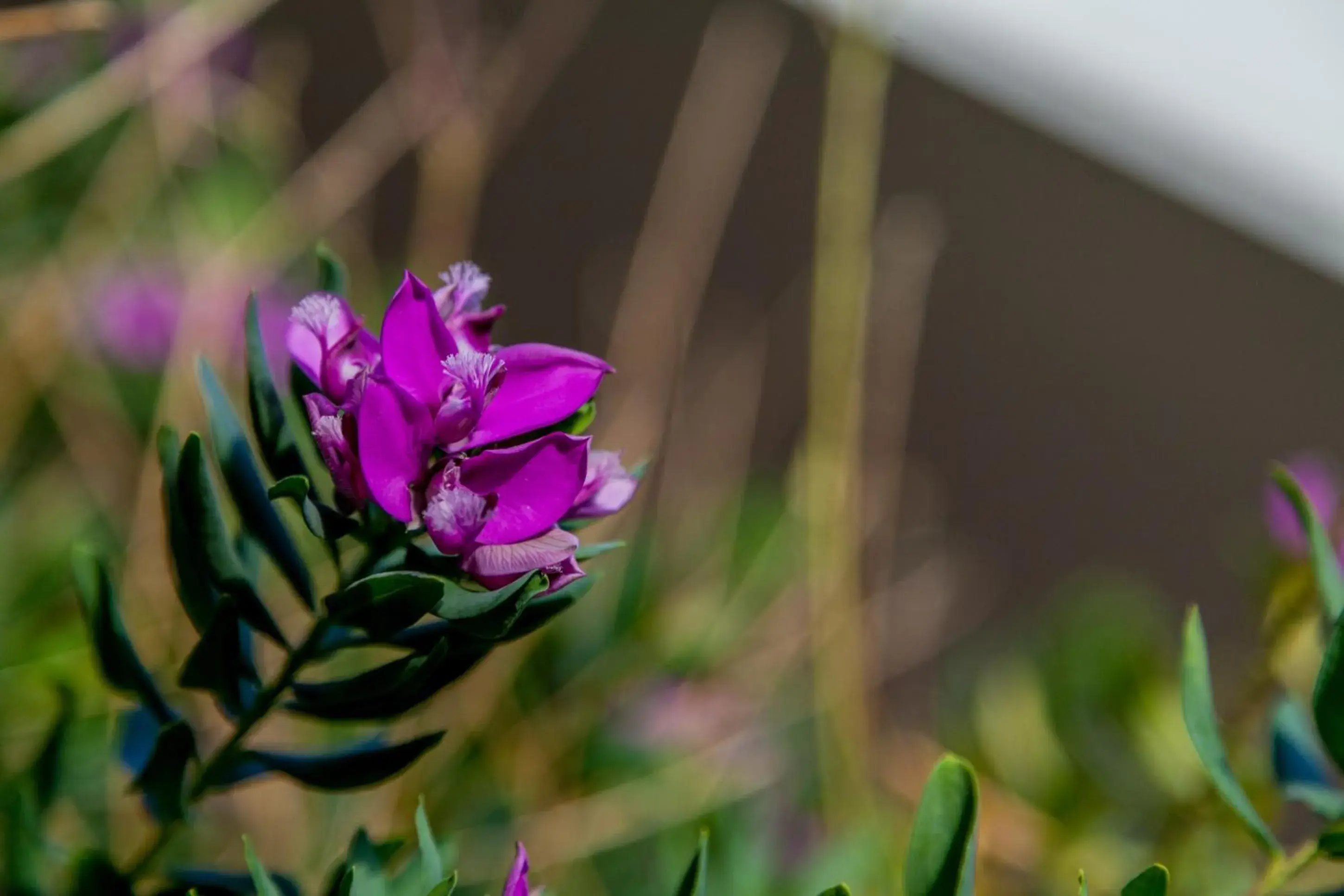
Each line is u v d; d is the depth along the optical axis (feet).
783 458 2.90
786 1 3.39
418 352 1.27
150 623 1.68
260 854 1.64
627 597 1.92
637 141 3.33
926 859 1.29
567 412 1.28
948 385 3.57
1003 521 3.55
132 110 2.11
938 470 3.51
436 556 1.29
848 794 1.74
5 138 1.87
